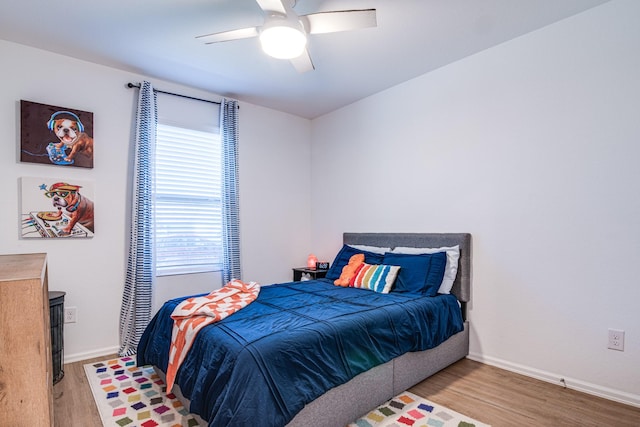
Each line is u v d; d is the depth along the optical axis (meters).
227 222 3.64
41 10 2.25
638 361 2.08
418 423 1.92
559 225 2.41
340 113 4.17
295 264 4.41
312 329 1.85
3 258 1.33
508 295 2.66
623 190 2.15
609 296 2.19
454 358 2.74
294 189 4.42
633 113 2.12
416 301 2.54
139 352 2.48
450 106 3.04
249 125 4.01
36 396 0.79
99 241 3.00
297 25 1.94
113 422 1.95
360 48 2.75
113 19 2.36
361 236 3.77
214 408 1.56
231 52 2.82
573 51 2.35
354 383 1.91
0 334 0.77
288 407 1.52
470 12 2.28
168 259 3.38
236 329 1.87
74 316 2.87
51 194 2.78
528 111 2.56
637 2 2.10
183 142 3.51
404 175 3.43
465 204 2.93
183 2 2.17
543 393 2.27
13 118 2.65
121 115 3.13
